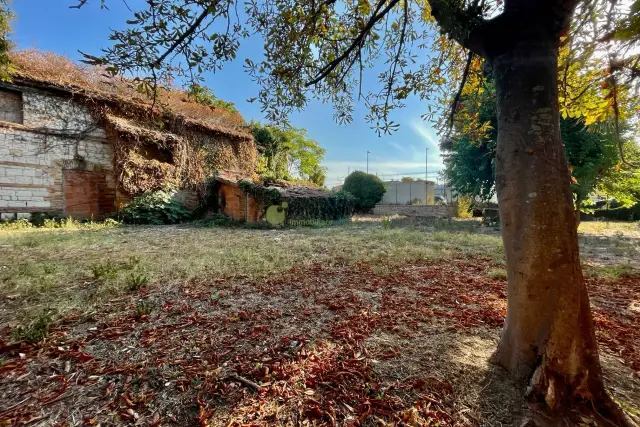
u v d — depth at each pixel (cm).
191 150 1272
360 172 2039
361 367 162
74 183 982
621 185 845
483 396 137
